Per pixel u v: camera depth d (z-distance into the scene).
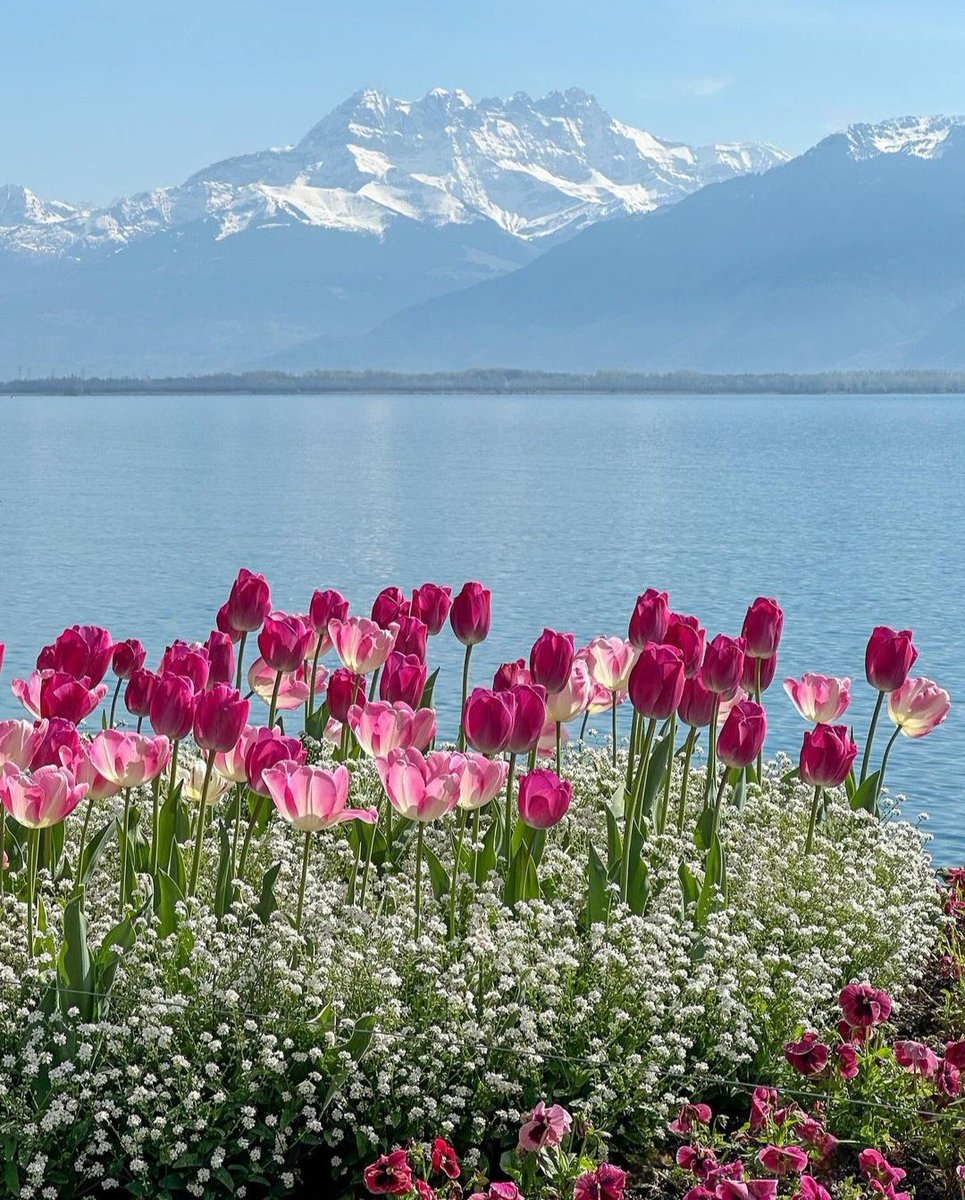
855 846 5.53
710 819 5.38
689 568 22.44
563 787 4.19
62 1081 3.40
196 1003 3.69
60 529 28.34
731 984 4.09
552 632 4.94
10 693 12.99
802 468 48.72
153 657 14.77
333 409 166.38
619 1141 3.96
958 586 20.38
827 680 5.81
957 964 4.96
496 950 4.04
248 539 26.52
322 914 4.27
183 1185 3.51
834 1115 4.00
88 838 5.11
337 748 6.13
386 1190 3.31
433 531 27.89
